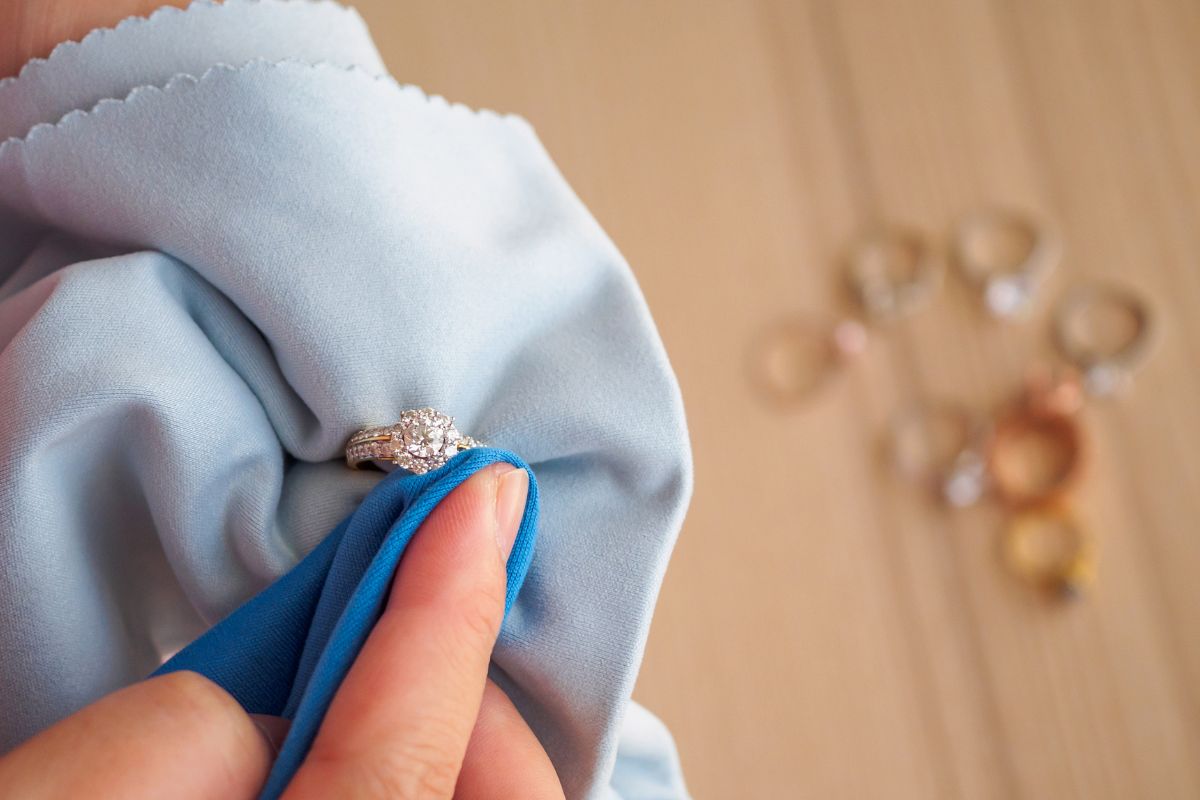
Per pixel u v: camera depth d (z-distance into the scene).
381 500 0.19
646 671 0.36
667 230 0.38
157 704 0.17
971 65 0.38
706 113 0.38
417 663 0.18
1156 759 0.35
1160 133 0.38
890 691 0.36
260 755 0.18
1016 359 0.37
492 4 0.39
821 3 0.39
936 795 0.35
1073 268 0.37
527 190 0.25
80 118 0.22
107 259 0.22
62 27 0.25
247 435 0.22
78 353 0.20
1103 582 0.36
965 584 0.36
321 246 0.21
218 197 0.22
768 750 0.35
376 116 0.23
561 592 0.22
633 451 0.22
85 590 0.22
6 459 0.20
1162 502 0.36
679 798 0.28
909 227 0.38
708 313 0.37
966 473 0.36
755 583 0.36
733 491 0.36
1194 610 0.36
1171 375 0.37
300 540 0.22
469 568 0.19
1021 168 0.38
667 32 0.39
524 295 0.23
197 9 0.24
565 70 0.38
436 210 0.23
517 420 0.22
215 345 0.23
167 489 0.21
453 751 0.18
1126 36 0.38
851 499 0.36
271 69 0.22
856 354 0.37
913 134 0.38
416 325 0.21
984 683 0.36
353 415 0.21
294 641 0.21
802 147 0.38
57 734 0.17
